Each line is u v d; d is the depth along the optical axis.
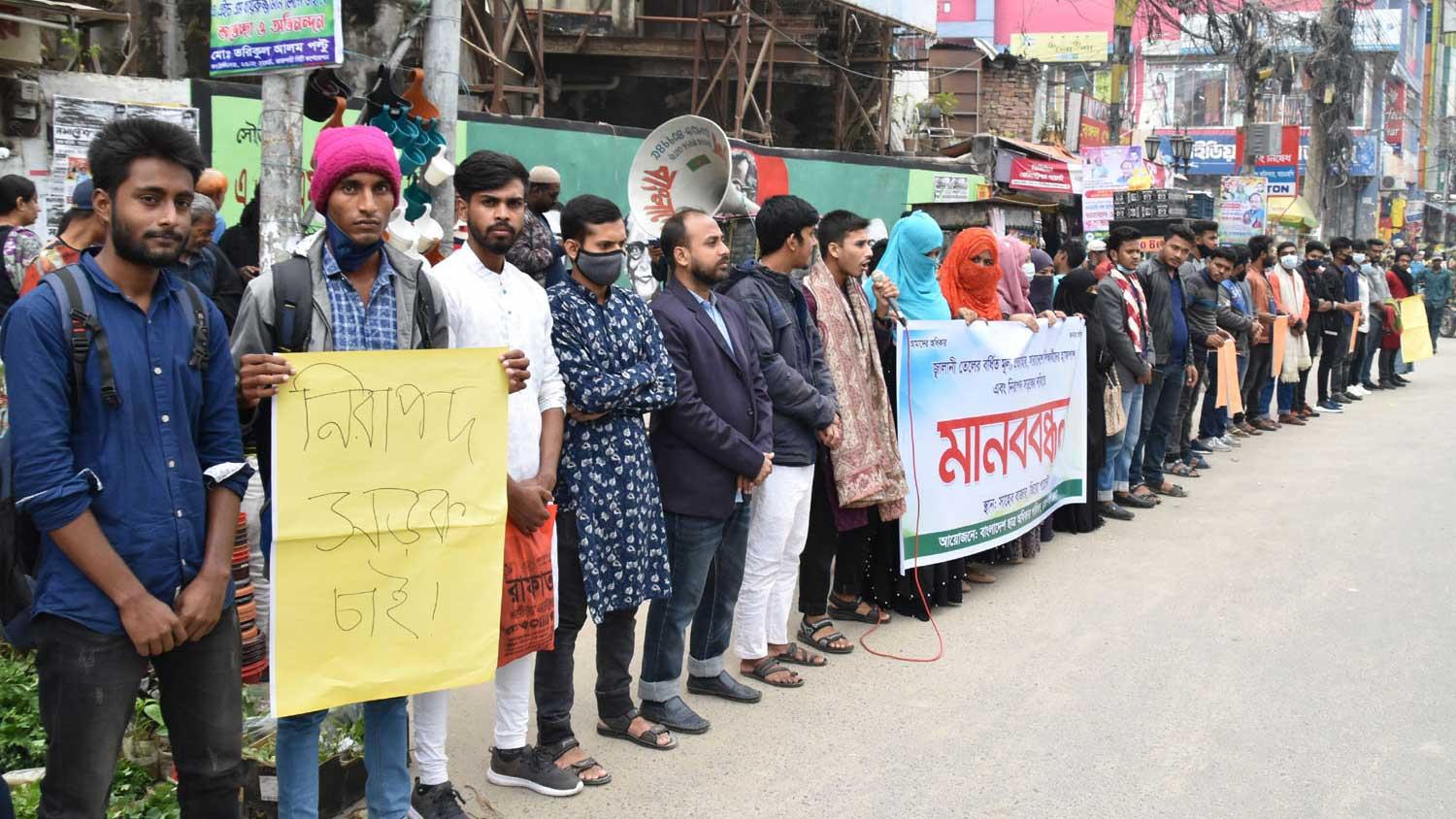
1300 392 13.86
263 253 5.03
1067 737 4.54
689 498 4.44
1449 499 9.18
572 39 14.65
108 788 2.68
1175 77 39.56
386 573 3.17
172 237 2.58
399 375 3.13
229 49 4.97
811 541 5.48
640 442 4.12
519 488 3.58
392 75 5.47
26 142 7.43
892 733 4.58
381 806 3.42
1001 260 7.81
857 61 16.34
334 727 3.89
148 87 7.89
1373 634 5.82
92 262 2.62
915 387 5.78
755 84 15.02
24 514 2.52
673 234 4.48
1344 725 4.68
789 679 5.07
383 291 3.26
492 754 4.12
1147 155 20.72
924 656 5.46
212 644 2.79
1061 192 17.95
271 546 3.01
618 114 15.70
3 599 2.67
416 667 3.24
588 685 5.07
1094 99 29.92
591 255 3.98
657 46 14.49
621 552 4.05
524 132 10.49
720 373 4.47
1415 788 4.14
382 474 3.13
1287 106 37.72
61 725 2.60
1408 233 53.62
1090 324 7.68
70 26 7.48
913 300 6.15
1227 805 4.00
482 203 3.64
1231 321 11.17
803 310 5.11
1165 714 4.78
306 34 4.75
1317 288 14.10
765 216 5.01
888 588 6.00
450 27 5.71
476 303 3.63
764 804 3.98
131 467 2.60
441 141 4.99
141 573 2.61
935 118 19.58
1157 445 9.28
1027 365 6.69
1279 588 6.63
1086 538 7.86
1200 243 10.23
